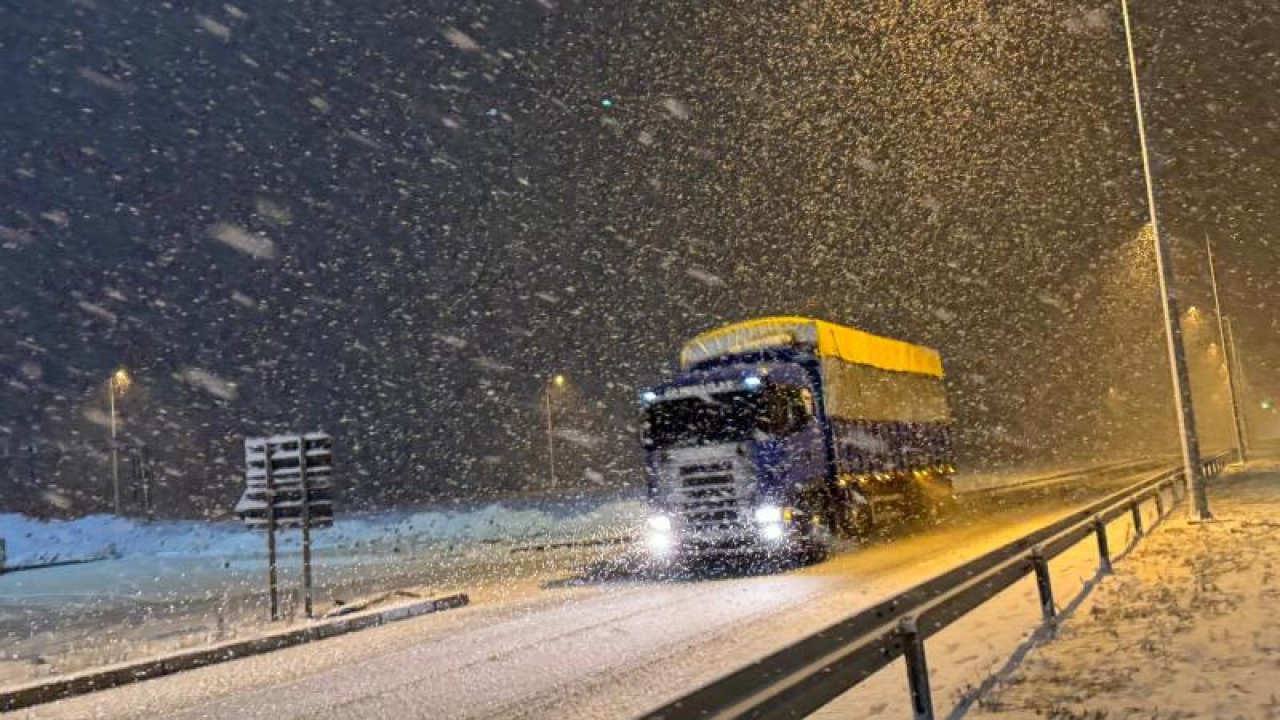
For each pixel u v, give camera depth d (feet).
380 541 123.44
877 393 79.05
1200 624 29.66
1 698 31.71
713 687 15.01
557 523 124.36
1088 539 63.36
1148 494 64.90
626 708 26.13
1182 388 67.05
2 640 52.75
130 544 137.39
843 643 19.38
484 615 49.60
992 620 35.37
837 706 24.34
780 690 16.20
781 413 60.23
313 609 57.47
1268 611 30.63
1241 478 109.81
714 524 59.16
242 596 70.38
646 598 50.75
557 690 29.17
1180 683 22.77
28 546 134.82
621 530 107.76
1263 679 22.41
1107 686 23.16
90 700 33.04
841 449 68.28
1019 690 23.62
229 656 40.88
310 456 53.47
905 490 82.17
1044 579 33.55
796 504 59.47
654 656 33.60
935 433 94.68
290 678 34.83
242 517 53.47
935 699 23.79
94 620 60.13
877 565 57.82
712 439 59.88
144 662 37.24
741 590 51.06
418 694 30.14
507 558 89.10
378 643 42.63
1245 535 53.52
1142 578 41.27
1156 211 69.41
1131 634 29.30
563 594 56.08
